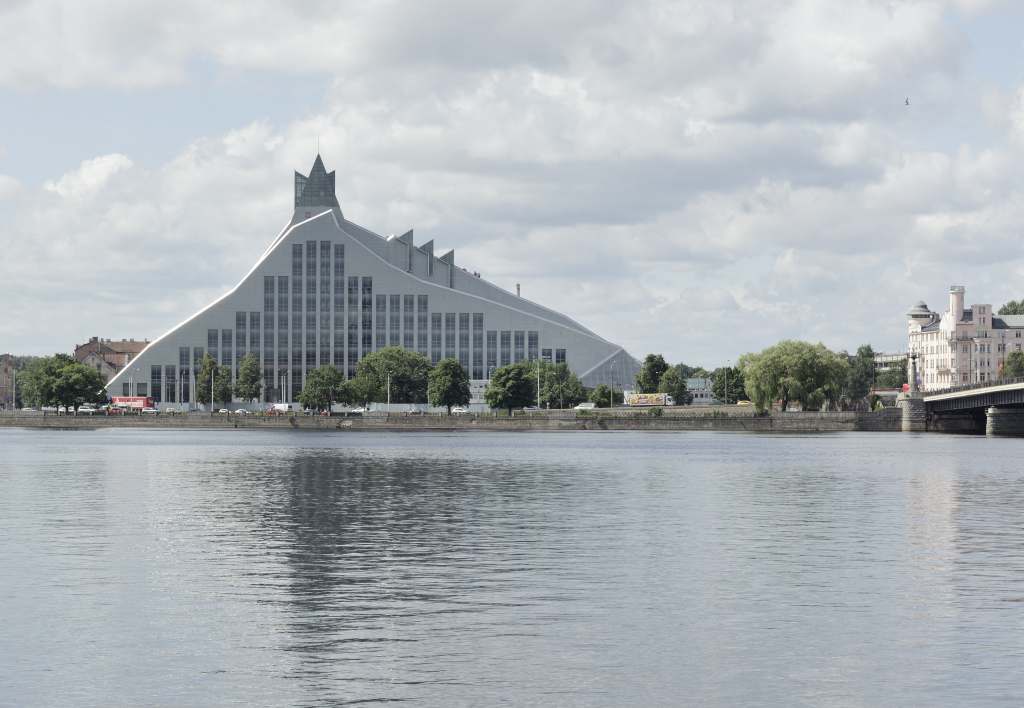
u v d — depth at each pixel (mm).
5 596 40656
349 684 29219
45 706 27516
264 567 47438
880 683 29375
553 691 28688
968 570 46719
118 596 40656
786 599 40219
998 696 28281
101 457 137000
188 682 29406
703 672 30406
